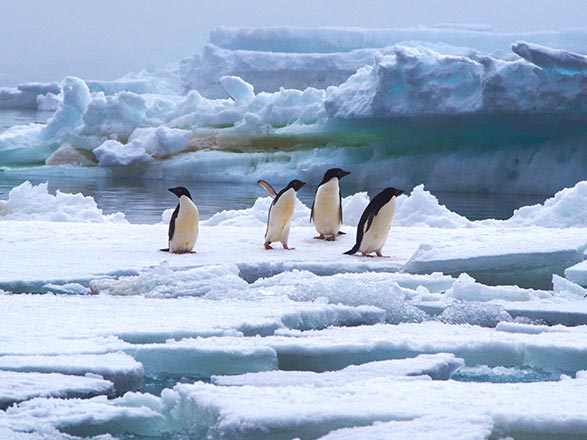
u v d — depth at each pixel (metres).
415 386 14.48
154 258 31.44
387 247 35.75
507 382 16.78
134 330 18.50
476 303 23.02
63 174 110.12
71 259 30.94
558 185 89.12
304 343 17.53
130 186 95.75
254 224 47.94
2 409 13.65
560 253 28.58
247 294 24.69
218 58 184.25
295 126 104.81
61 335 17.98
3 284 25.88
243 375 15.90
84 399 14.25
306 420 12.44
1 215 53.25
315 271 30.08
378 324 21.08
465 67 88.00
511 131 95.06
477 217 66.81
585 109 82.12
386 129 101.19
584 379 15.26
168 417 14.10
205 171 106.00
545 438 12.41
